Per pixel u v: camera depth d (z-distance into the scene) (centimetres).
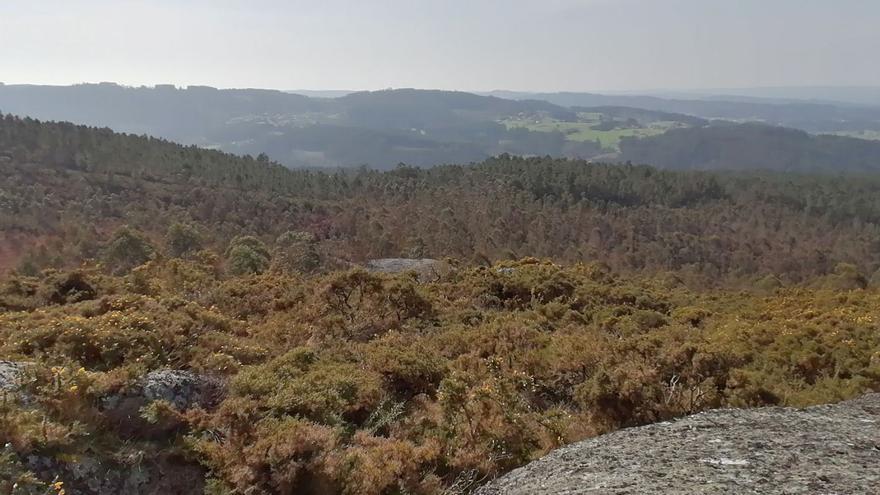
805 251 7006
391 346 928
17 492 388
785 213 9088
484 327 1127
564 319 1373
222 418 539
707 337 1107
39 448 432
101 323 695
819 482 410
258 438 519
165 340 699
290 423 538
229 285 1435
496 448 577
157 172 8169
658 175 10750
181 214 5994
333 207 7506
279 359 727
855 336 1066
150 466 470
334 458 498
